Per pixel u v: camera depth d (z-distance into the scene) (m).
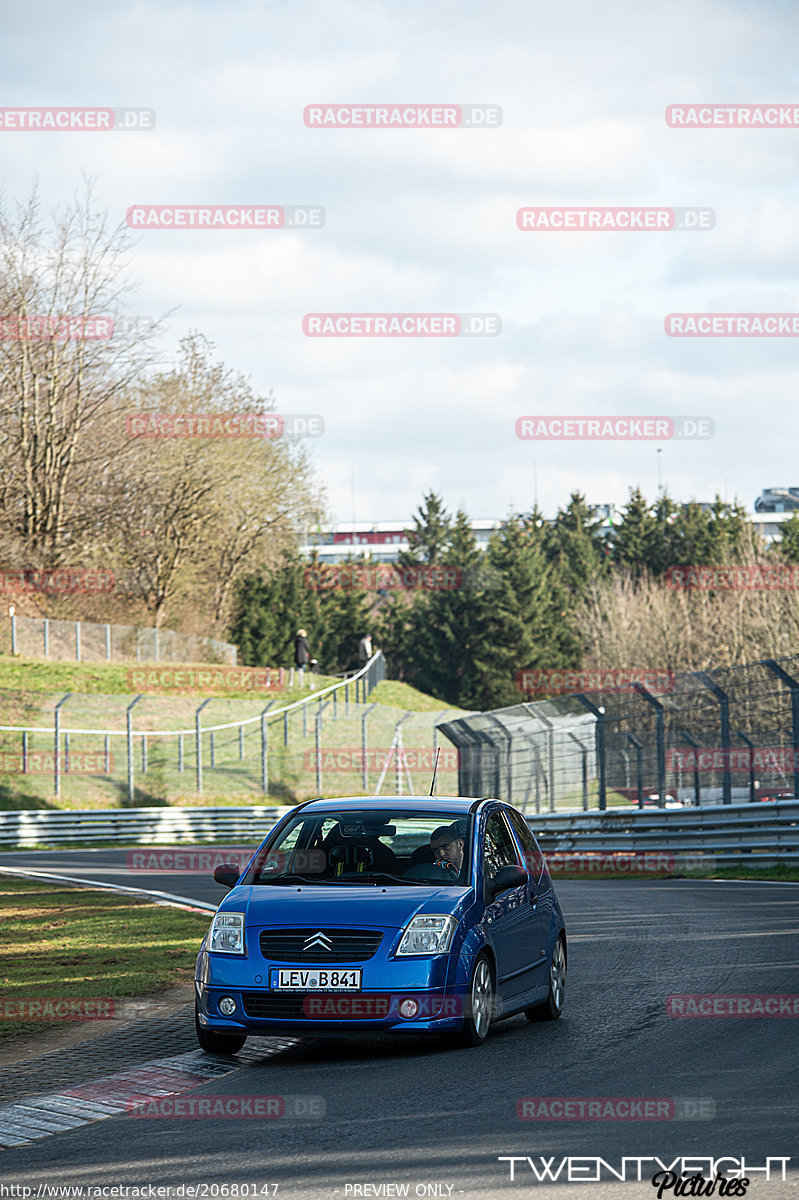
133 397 162.12
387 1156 16.70
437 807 27.58
